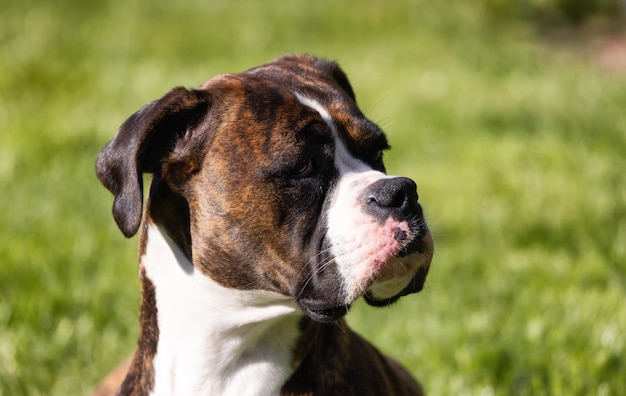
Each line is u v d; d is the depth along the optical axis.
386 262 6.01
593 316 10.23
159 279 6.78
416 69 20.73
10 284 11.13
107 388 8.02
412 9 24.81
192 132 6.46
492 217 13.00
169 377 6.82
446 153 15.79
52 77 19.11
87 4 24.31
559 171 14.65
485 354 9.55
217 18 23.98
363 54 21.91
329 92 6.58
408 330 10.31
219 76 6.82
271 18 24.06
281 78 6.64
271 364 6.66
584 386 9.08
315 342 6.64
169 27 23.17
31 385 9.27
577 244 12.43
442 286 11.32
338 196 6.26
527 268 11.66
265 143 6.25
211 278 6.49
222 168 6.33
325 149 6.32
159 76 19.55
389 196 6.04
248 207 6.28
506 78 20.45
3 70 19.06
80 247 11.90
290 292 6.33
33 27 22.14
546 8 25.41
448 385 9.21
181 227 6.57
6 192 13.71
